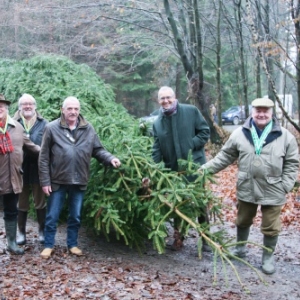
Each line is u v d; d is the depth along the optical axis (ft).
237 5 45.73
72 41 60.75
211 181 17.49
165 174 17.39
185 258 18.56
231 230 23.97
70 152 16.83
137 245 18.16
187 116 18.49
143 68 84.89
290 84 94.12
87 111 23.34
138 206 17.37
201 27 60.44
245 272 17.30
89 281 14.96
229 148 17.58
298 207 27.91
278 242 21.48
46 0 58.18
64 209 21.30
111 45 59.72
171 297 14.15
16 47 66.23
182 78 82.38
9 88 25.49
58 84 24.81
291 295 15.17
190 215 17.34
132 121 23.26
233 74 89.25
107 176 17.84
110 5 52.16
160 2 57.11
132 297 13.94
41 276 15.21
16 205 17.40
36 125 19.13
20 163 16.96
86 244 19.33
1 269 15.70
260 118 16.47
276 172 16.63
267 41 36.81
